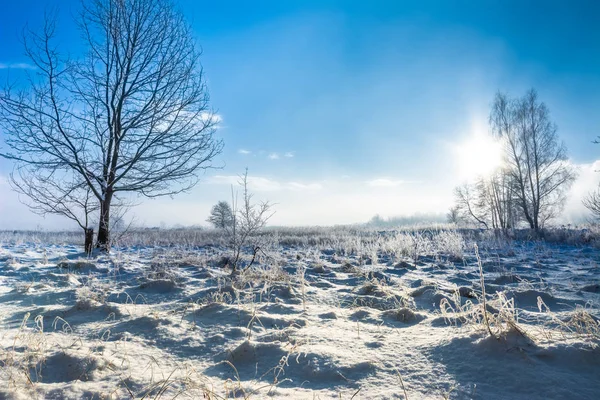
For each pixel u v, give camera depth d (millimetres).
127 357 2623
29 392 1998
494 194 29094
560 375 2062
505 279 6207
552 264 8656
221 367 2521
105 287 5535
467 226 26859
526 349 2328
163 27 11344
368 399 1934
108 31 10883
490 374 2125
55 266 7930
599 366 2148
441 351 2457
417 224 27031
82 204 10375
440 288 5457
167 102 11297
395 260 9359
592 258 9703
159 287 5379
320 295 4953
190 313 3830
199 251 11891
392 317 3592
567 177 26109
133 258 9562
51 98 9938
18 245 12781
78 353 2494
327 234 21375
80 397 1972
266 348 2664
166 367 2494
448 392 1979
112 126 10969
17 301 4730
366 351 2580
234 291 4922
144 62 11164
